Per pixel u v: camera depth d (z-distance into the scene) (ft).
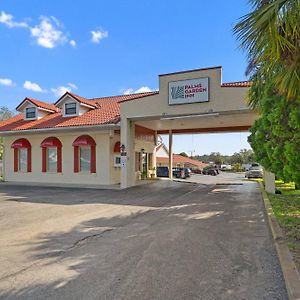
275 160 22.18
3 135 80.28
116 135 71.61
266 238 22.97
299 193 51.49
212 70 54.75
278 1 14.21
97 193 54.34
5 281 15.28
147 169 87.97
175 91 57.57
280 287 14.30
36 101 81.20
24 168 81.15
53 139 74.64
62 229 26.50
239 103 52.60
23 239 23.21
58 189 61.46
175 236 23.76
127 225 28.02
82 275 15.96
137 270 16.60
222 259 18.29
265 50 15.61
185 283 14.87
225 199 45.57
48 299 13.32
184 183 76.38
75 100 73.87
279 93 20.75
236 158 309.01
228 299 13.21
